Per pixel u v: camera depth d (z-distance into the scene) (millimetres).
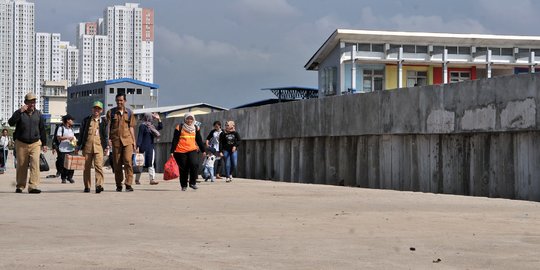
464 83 19531
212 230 9977
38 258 7219
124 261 7070
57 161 25344
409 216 12109
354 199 16484
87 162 18469
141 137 23250
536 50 60375
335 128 25453
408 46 58750
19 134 17953
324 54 60938
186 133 19953
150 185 23047
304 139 28000
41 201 15312
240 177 33531
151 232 9719
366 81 58781
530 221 11328
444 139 20562
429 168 21109
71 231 9781
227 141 26594
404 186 22141
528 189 17703
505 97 18172
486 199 16672
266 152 31266
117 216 11984
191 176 20094
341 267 6762
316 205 14586
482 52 58312
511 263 7035
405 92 21844
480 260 7227
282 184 24188
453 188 20219
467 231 9891
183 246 8242
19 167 18078
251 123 32125
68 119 24766
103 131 19719
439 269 6668
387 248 8109
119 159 19094
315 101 26875
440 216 12125
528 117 17422
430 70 59406
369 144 23891
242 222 11070
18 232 9625
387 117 22672
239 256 7457
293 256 7469
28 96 18109
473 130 19203
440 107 20422
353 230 10000
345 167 25219
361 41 58375
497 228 10281
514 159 18188
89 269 6574
